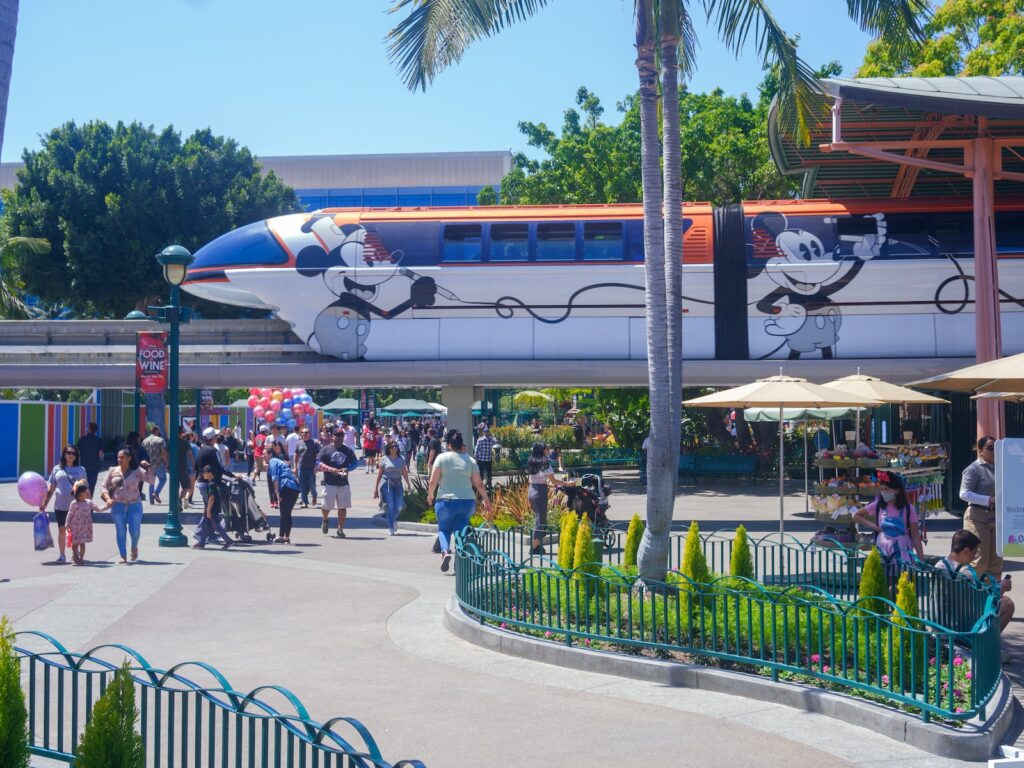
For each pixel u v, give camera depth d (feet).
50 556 52.21
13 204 146.00
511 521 63.77
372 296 75.36
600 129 118.93
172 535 56.29
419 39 41.91
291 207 160.76
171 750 18.16
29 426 117.19
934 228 73.77
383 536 61.93
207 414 155.94
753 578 36.70
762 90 120.67
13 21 19.10
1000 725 22.80
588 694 26.45
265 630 34.32
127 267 143.74
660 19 38.32
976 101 53.57
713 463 104.22
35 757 20.67
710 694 26.61
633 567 38.75
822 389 47.19
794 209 74.84
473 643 32.53
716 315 73.46
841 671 25.91
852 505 49.65
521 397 175.11
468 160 311.68
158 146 150.61
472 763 20.85
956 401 74.43
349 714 24.52
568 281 74.28
